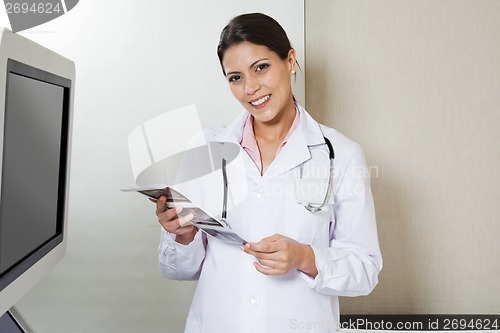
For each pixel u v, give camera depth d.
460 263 2.15
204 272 1.45
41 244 1.05
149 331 2.18
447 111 2.13
